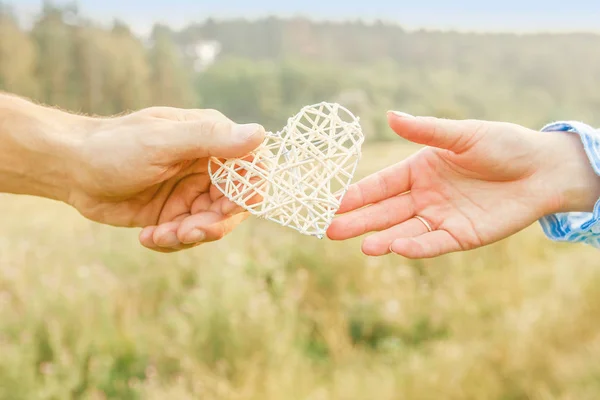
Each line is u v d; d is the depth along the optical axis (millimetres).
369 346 3312
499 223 1527
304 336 3330
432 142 1456
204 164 1588
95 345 2938
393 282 3736
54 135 1552
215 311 2959
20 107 1602
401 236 1558
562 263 3607
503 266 4062
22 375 2535
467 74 40250
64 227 5305
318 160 1303
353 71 44375
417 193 1601
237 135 1323
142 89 35125
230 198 1363
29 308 3012
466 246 1543
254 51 51344
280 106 44219
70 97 31953
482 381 2645
